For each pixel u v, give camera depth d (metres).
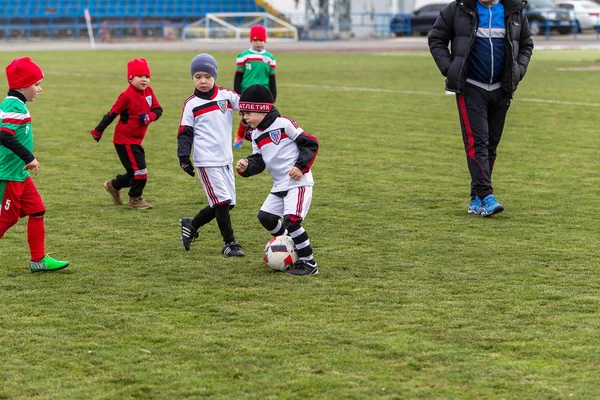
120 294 12.76
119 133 18.59
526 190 20.19
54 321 11.54
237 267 14.24
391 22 105.44
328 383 9.36
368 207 18.59
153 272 13.97
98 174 22.88
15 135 13.32
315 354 10.23
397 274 13.64
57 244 15.84
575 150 25.53
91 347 10.55
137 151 18.66
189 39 103.94
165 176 22.58
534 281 13.16
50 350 10.47
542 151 25.42
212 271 13.99
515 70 17.78
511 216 17.70
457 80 17.73
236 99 15.31
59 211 18.64
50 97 41.53
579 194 19.70
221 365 9.94
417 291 12.71
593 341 10.57
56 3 109.62
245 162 13.67
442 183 21.11
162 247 15.62
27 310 12.03
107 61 67.75
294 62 65.44
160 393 9.20
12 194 13.55
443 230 16.58
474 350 10.33
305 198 13.62
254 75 27.20
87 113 35.59
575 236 15.99
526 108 35.28
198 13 110.00
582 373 9.60
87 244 15.85
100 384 9.46
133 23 109.12
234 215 18.06
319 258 14.66
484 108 17.92
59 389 9.34
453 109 35.66
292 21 108.88
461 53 17.75
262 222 14.04
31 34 108.75
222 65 60.16
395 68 58.50
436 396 9.04
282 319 11.52
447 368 9.77
